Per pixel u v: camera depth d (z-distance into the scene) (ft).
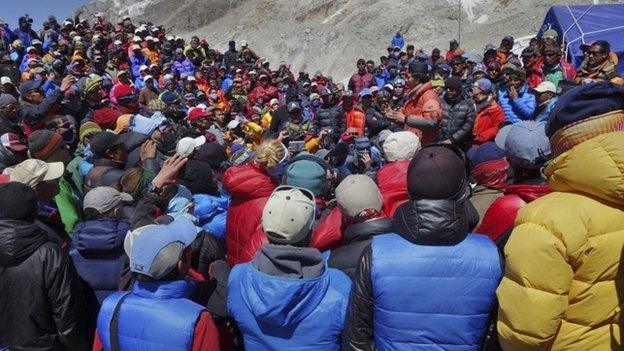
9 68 49.55
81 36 81.35
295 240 8.75
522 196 9.91
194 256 11.51
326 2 196.54
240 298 8.86
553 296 7.04
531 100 24.71
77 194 18.76
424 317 7.96
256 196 12.78
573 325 7.41
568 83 22.21
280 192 9.29
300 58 143.02
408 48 64.28
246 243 12.75
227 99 58.29
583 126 7.41
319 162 12.82
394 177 12.76
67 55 69.72
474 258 7.95
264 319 8.38
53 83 42.06
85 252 11.30
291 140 25.48
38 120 23.93
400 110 25.31
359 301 8.21
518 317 7.22
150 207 12.46
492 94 25.21
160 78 59.57
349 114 36.27
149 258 8.75
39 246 10.10
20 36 78.33
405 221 8.16
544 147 10.13
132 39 74.74
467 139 23.18
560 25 50.42
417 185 8.25
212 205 14.70
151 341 8.56
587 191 7.30
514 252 7.38
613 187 6.98
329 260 10.07
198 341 8.51
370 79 59.67
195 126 29.35
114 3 272.72
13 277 9.93
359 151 25.48
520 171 10.68
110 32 90.22
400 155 13.23
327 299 8.57
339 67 133.49
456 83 23.26
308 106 48.01
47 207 13.17
